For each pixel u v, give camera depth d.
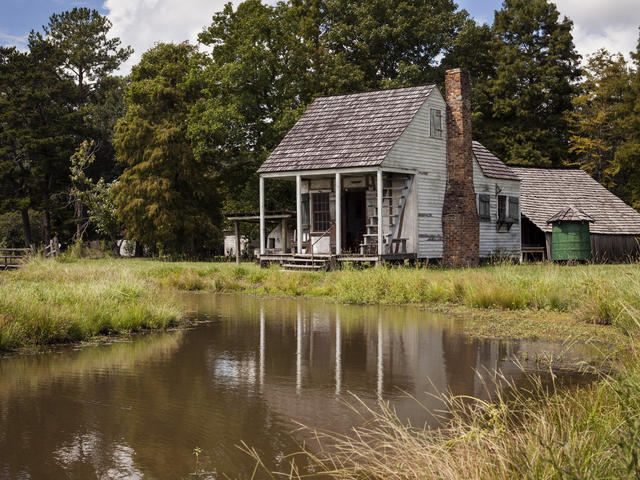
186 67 41.28
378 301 16.61
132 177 41.25
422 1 46.41
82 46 60.59
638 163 41.94
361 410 6.46
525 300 14.06
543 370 8.02
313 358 9.24
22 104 52.84
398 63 44.25
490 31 48.97
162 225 39.66
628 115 43.22
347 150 24.86
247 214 30.09
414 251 25.27
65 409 6.59
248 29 36.16
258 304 16.59
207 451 5.32
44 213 54.00
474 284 15.69
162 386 7.58
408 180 25.42
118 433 5.79
